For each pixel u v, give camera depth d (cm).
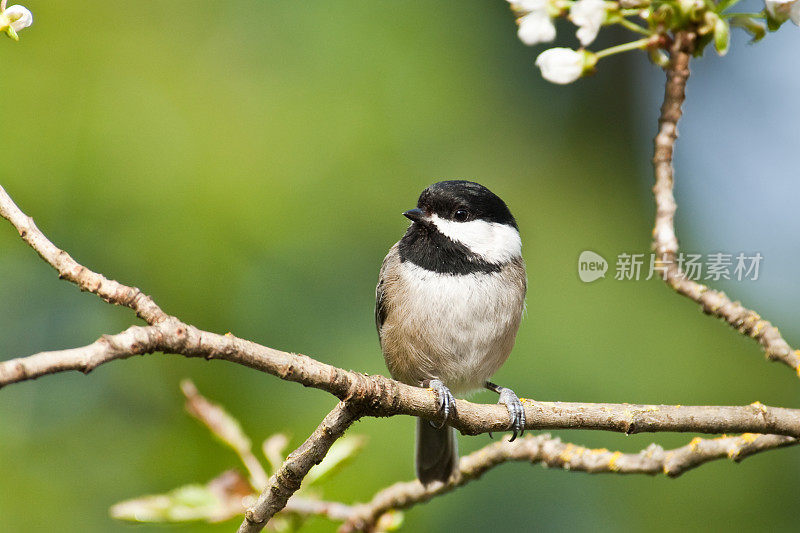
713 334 1160
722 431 567
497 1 1367
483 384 832
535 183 1334
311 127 1151
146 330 405
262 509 530
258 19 1194
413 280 785
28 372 365
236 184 1088
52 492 991
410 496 725
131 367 1045
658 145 559
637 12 502
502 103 1341
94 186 1062
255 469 681
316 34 1208
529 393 1127
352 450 696
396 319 802
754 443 616
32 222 436
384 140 1172
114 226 1067
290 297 1084
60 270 427
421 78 1230
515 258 802
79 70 1098
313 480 689
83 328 1162
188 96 1122
